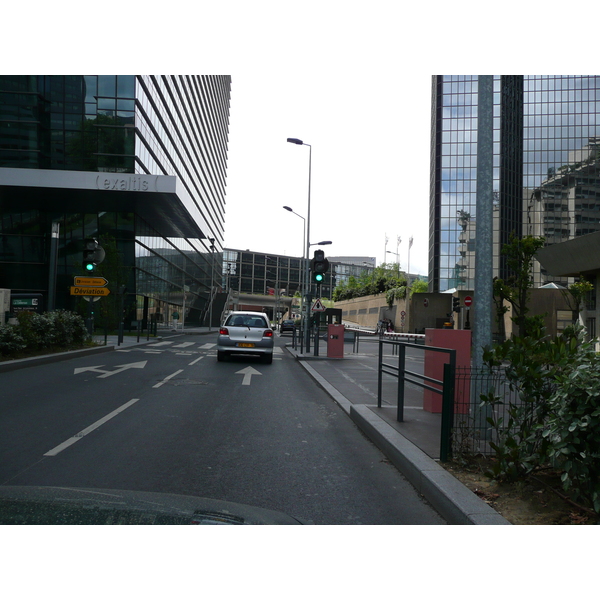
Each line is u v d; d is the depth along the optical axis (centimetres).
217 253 9225
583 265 2322
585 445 362
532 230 6288
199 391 1070
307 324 2325
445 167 6022
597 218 6222
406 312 6103
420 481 471
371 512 411
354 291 9362
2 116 3359
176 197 3403
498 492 425
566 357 433
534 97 6366
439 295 5512
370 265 16162
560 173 6281
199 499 285
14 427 692
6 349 1399
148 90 3803
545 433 393
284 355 2327
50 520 223
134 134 3450
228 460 562
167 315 5025
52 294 1927
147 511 245
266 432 714
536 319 2902
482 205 654
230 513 262
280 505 422
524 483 442
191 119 5888
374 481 500
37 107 3378
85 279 2145
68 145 3406
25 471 496
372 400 1002
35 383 1094
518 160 6284
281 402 983
